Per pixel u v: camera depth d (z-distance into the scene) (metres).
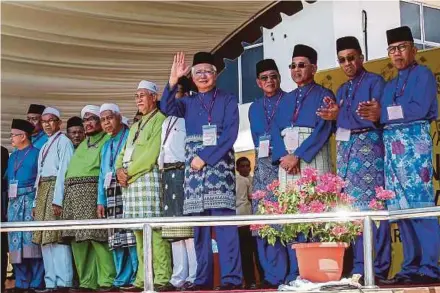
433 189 6.08
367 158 6.21
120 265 6.48
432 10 7.08
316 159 6.31
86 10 7.11
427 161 6.04
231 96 6.36
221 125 6.27
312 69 6.51
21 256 6.84
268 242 5.84
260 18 7.21
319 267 5.17
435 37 7.07
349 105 6.33
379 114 6.23
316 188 5.42
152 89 6.54
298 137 6.34
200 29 7.30
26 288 6.90
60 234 6.58
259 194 5.81
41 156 6.91
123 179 6.38
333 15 6.98
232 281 6.08
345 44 6.39
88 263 6.70
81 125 7.22
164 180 6.38
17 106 7.50
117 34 7.29
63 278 6.66
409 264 5.90
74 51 7.38
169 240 6.13
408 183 6.03
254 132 6.58
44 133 7.17
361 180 6.20
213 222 4.99
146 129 6.44
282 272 6.19
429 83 6.09
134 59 7.43
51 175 6.84
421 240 5.85
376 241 6.02
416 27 7.05
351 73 6.40
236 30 7.30
